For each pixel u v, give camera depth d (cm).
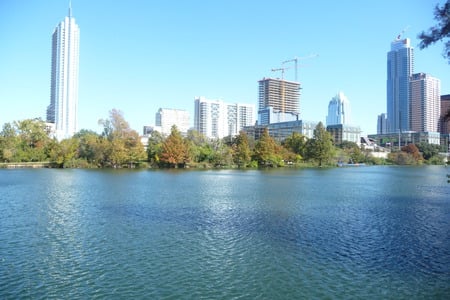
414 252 2202
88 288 1639
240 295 1581
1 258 2028
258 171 10719
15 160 11988
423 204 4078
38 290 1616
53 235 2512
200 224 2891
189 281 1723
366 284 1708
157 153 12025
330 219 3145
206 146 13125
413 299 1554
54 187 5453
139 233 2584
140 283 1698
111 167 11806
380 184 6612
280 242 2394
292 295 1584
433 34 1798
